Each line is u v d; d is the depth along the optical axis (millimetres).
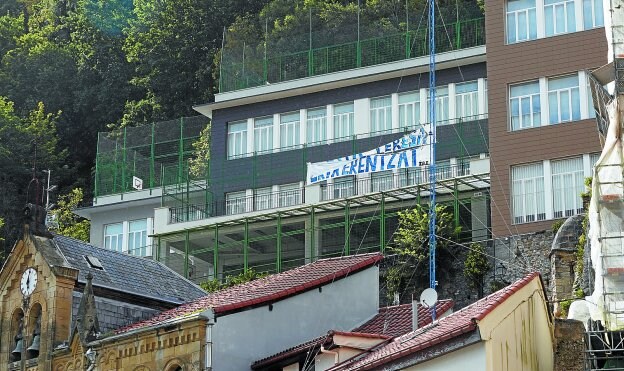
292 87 93688
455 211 79188
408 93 90250
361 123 91188
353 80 91812
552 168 75812
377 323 47438
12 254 50062
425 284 74250
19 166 114562
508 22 79750
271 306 44969
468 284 73125
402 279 74875
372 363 35656
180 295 53406
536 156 76375
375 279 49000
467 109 87625
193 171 99375
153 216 99000
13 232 106375
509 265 72562
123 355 44188
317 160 91438
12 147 117125
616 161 48188
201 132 103000
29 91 130375
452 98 88375
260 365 43438
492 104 78562
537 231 72812
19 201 110562
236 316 43656
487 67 79438
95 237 100625
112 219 100625
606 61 76250
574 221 57062
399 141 85250
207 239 90812
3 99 124250
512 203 76062
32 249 49438
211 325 42469
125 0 137250
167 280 54375
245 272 84125
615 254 45875
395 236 80250
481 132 85750
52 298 48125
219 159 95125
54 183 119562
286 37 100000
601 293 45031
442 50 91688
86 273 50406
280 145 93562
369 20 103250
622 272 45375
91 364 44969
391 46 93438
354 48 94750
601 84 54250
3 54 136875
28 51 134625
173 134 103562
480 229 77875
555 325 41750
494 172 77125
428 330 38875
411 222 77750
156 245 93000
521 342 36719
